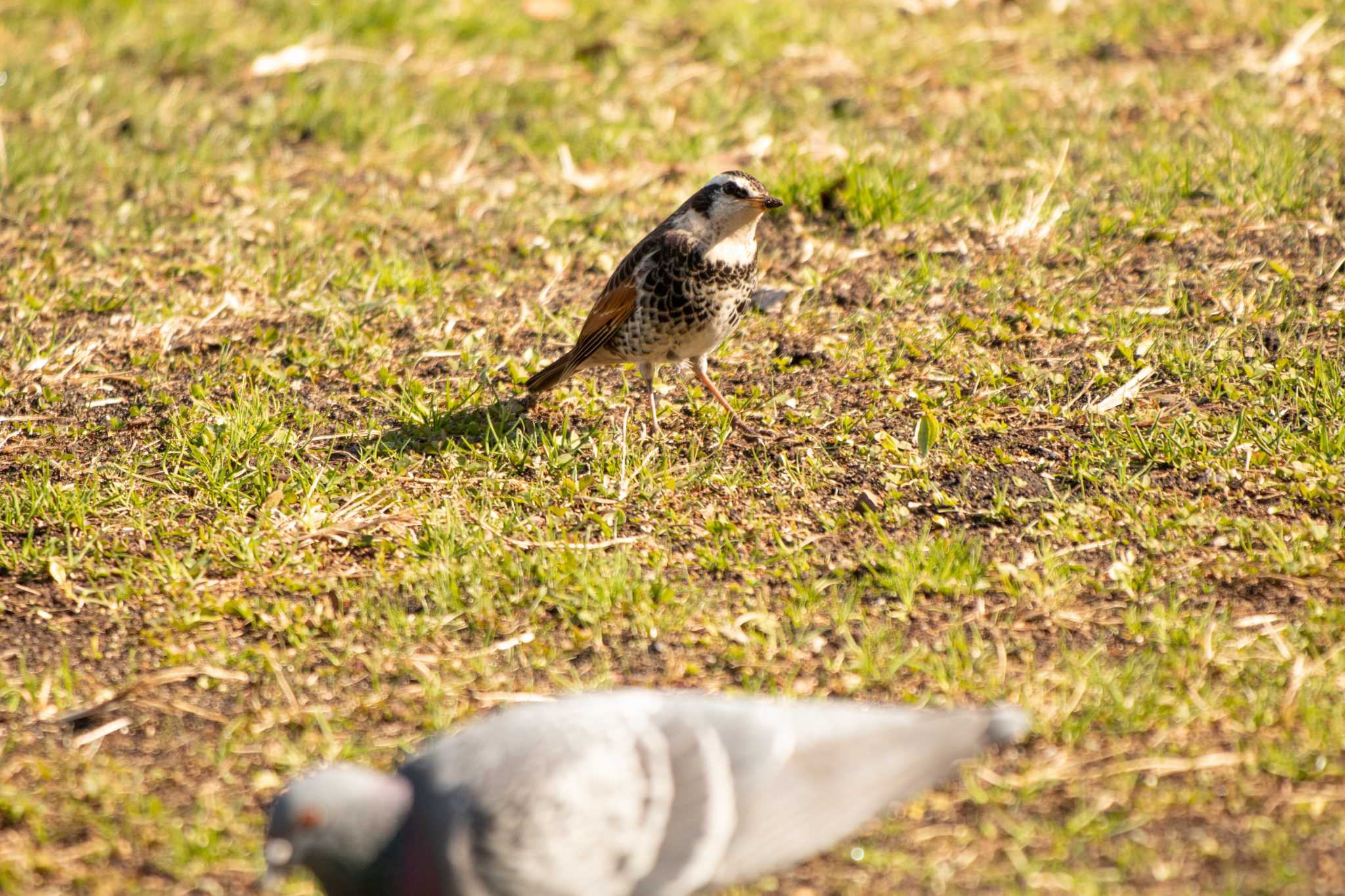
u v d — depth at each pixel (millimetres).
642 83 19969
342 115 18906
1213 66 19203
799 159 16406
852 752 6109
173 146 18281
